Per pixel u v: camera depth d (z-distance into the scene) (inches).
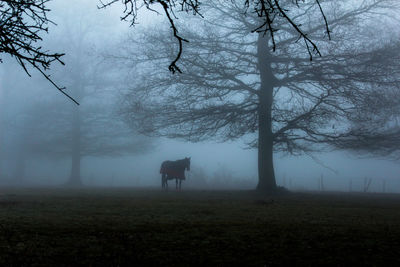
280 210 388.2
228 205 446.0
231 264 157.2
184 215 326.3
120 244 193.9
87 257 166.9
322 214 354.3
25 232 226.2
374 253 178.2
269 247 188.9
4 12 131.6
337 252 179.5
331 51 673.0
